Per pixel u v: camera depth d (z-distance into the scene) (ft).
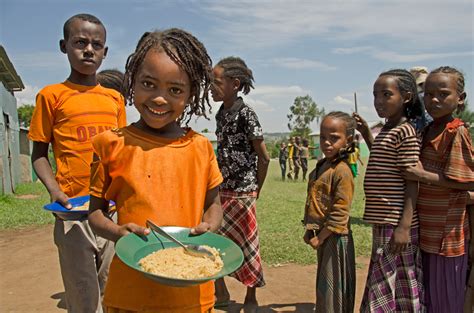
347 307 11.35
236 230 13.51
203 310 6.97
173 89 6.48
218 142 13.89
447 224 10.53
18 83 54.60
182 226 6.77
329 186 11.40
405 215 10.43
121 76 15.14
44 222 29.04
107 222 6.64
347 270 11.32
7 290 16.44
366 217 10.94
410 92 10.69
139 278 6.57
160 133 6.99
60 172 10.69
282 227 26.07
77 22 10.59
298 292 15.72
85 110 10.72
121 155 6.67
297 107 232.94
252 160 13.56
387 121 11.09
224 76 13.43
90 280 10.36
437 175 10.30
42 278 17.79
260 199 40.24
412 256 10.70
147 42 6.52
